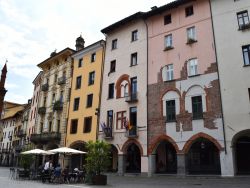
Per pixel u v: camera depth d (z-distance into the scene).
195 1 30.20
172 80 29.62
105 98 36.75
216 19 27.98
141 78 32.91
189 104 27.55
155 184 21.47
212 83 26.38
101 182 21.48
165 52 31.41
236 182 20.16
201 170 28.77
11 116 79.38
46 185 21.33
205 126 25.78
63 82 45.78
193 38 29.44
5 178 28.50
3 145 83.12
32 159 31.78
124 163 31.92
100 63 39.56
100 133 35.78
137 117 31.77
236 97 24.59
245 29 25.75
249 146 26.50
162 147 32.53
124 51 36.38
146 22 34.62
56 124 45.03
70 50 46.75
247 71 24.62
